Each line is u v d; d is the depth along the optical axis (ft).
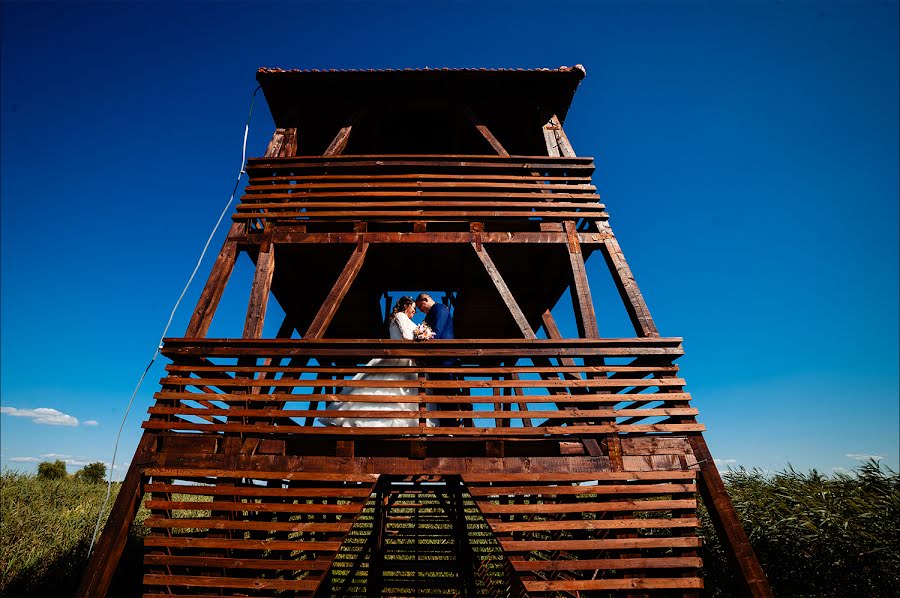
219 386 17.44
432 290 30.14
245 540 15.20
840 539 20.52
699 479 16.88
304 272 25.52
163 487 15.85
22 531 34.88
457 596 28.48
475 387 17.46
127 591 28.68
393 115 27.94
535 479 16.07
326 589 27.43
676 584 15.08
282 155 25.23
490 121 28.84
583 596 17.71
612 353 18.38
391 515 36.11
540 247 22.77
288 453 16.75
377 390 18.24
